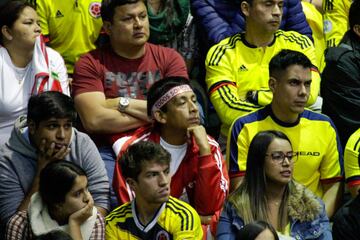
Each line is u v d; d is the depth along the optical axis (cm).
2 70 1711
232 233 1474
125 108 1683
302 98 1634
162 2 1945
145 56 1752
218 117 1909
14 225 1434
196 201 1577
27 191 1528
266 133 1497
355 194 1673
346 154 1688
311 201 1489
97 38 1944
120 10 1709
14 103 1706
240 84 1858
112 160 1667
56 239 1234
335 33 2191
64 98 1493
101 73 1725
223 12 1970
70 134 1502
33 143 1524
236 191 1499
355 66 1847
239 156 1669
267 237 1316
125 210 1460
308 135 1678
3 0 1727
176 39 1973
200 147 1577
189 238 1422
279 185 1486
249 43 1867
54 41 1942
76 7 1930
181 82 1605
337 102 1850
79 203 1408
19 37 1703
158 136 1625
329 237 1489
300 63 1631
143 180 1422
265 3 1838
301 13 2025
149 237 1441
